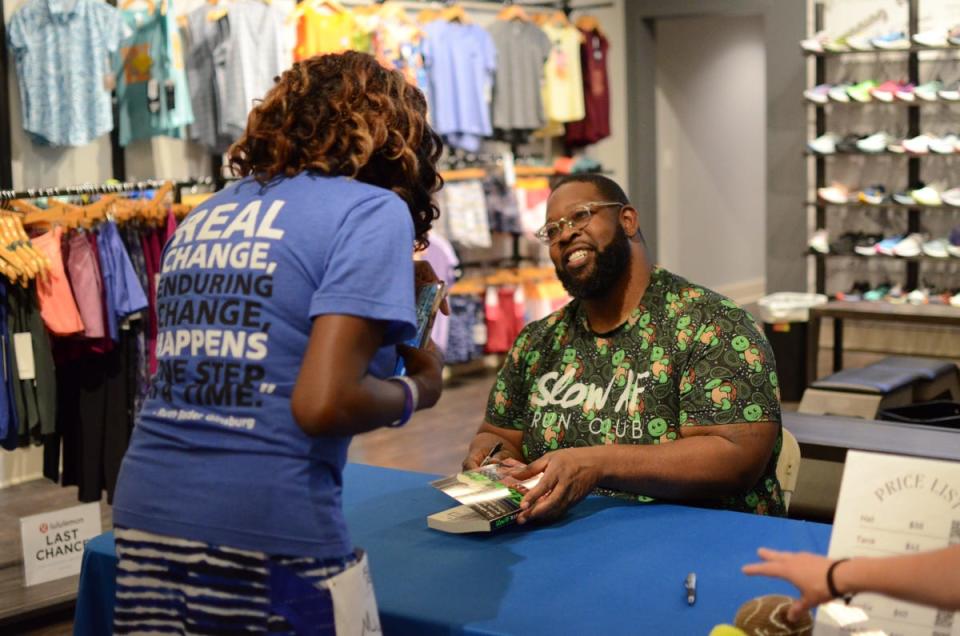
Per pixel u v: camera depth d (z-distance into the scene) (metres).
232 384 1.33
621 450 2.03
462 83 7.20
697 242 10.28
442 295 1.55
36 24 5.39
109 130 5.61
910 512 1.29
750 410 2.09
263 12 6.02
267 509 1.29
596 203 2.22
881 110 7.71
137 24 5.80
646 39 9.10
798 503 3.10
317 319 1.30
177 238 1.46
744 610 1.41
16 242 3.65
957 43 7.02
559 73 8.02
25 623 3.45
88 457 4.07
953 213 7.49
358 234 1.33
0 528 4.62
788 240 8.14
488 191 7.35
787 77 8.05
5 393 3.72
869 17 7.67
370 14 6.77
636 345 2.22
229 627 1.32
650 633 1.47
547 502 1.93
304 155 1.40
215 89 6.05
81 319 3.86
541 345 2.38
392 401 1.37
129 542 1.37
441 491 2.09
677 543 1.84
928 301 7.21
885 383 4.50
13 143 5.56
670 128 9.80
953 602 1.07
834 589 1.13
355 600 1.33
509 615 1.55
